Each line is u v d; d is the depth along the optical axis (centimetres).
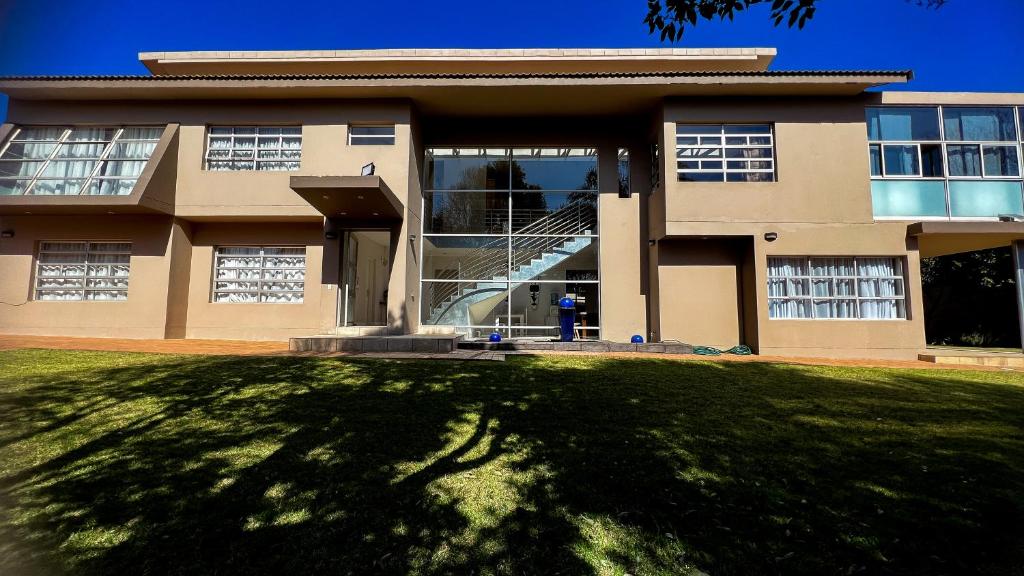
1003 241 1112
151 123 1149
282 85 1083
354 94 1123
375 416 453
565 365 782
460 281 1247
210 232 1198
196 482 304
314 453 357
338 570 217
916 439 412
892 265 1078
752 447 386
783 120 1091
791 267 1086
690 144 1108
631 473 329
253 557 225
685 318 1125
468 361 789
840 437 416
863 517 273
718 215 1074
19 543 234
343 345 904
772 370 779
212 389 550
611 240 1227
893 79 1020
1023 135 1111
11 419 430
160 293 1109
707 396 571
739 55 1298
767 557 232
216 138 1165
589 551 235
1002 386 672
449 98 1142
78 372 636
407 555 229
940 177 1103
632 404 521
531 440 393
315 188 922
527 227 1268
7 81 1066
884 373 776
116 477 310
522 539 245
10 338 1031
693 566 225
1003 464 354
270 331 1162
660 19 410
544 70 1344
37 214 1123
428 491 297
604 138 1255
